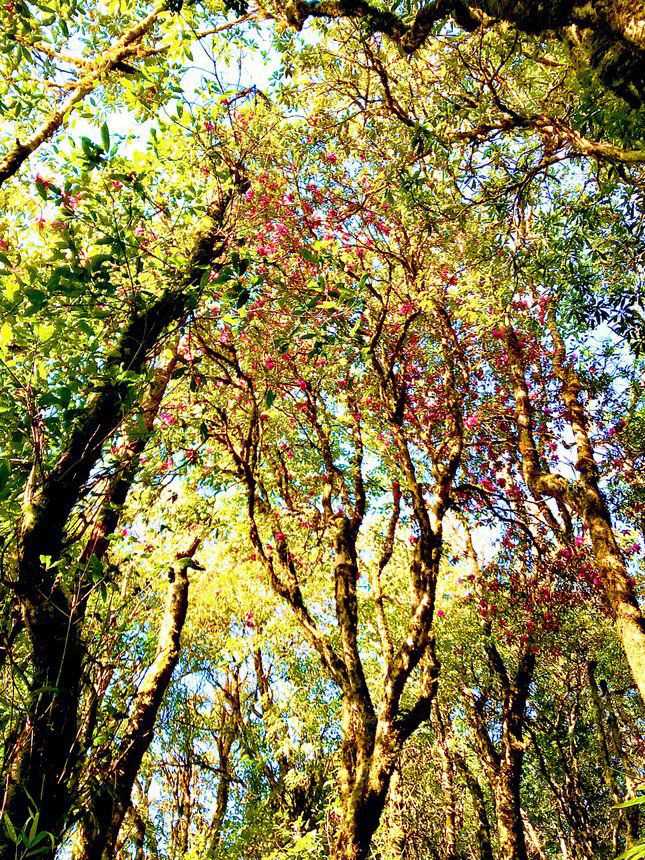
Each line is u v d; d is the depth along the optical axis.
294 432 9.16
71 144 3.56
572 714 15.75
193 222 4.86
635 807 12.97
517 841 10.12
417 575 7.10
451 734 14.32
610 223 6.95
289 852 7.68
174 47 4.77
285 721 11.68
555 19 3.44
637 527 11.27
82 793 3.19
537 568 10.87
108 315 3.61
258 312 5.80
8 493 3.16
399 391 8.29
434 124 5.88
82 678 3.26
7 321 3.26
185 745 12.40
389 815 10.75
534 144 6.89
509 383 10.47
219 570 11.11
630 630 7.24
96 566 3.20
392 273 8.05
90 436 3.45
